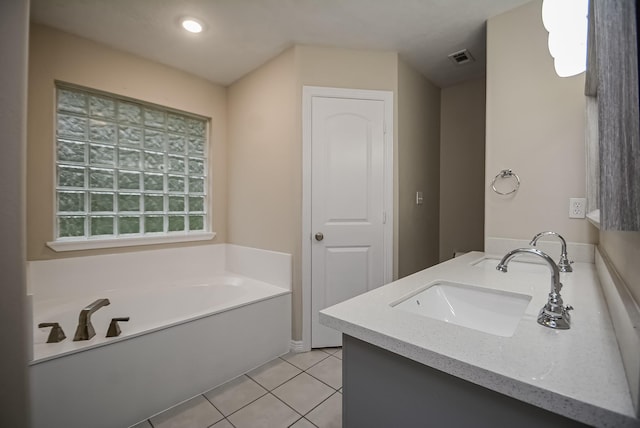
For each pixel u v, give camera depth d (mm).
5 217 1095
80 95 2082
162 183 2490
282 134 2250
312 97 2137
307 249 2143
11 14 1086
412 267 2539
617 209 480
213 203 2740
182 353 1579
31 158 1861
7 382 1109
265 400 1581
